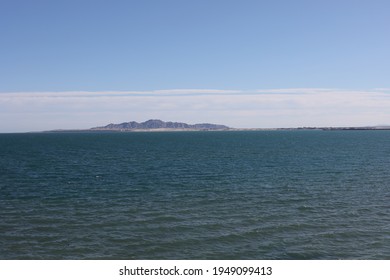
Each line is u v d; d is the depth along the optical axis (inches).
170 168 2289.6
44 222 1052.5
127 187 1600.6
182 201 1311.5
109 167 2372.0
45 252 830.5
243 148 4439.0
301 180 1764.3
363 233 939.3
